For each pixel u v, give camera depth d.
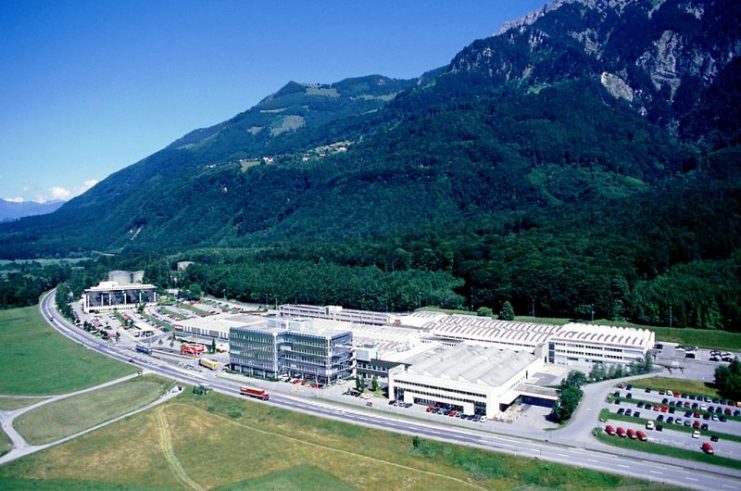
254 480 183.50
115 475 191.38
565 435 196.38
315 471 186.38
